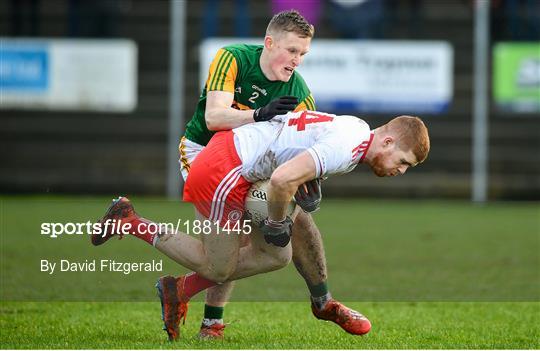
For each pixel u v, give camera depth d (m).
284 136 17.98
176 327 18.72
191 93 61.09
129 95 54.03
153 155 59.47
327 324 21.14
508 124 60.44
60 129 59.47
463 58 61.47
